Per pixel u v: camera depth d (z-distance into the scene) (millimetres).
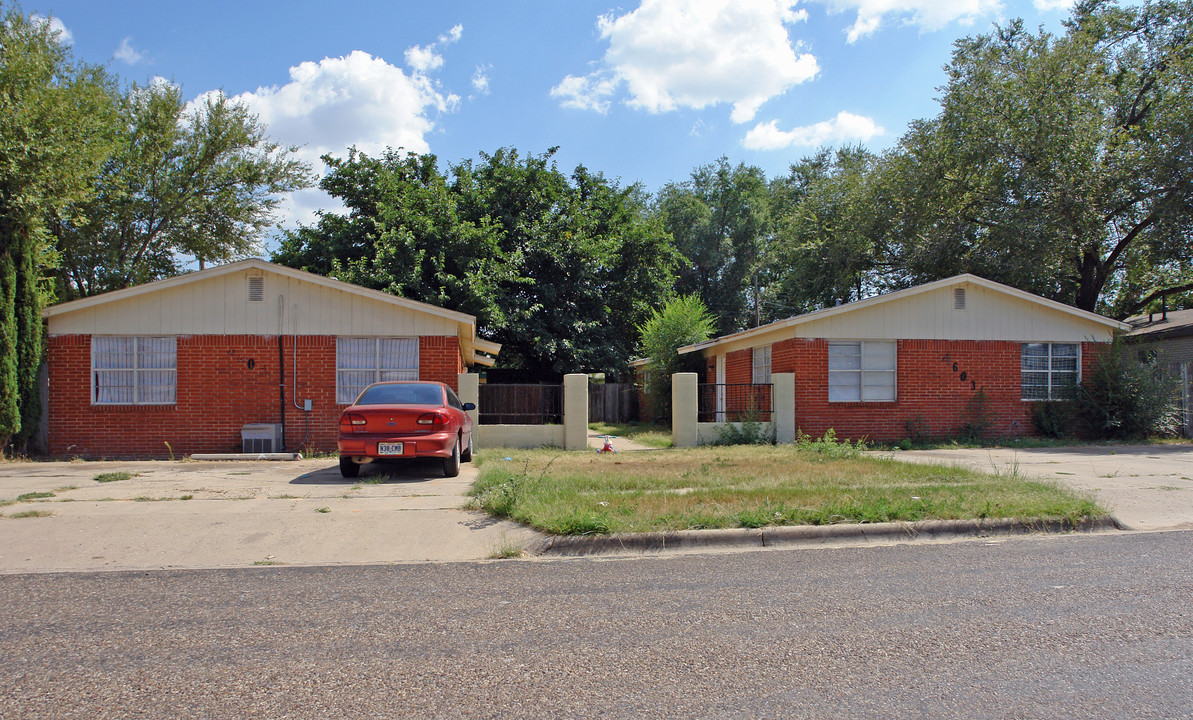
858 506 7754
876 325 17219
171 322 14898
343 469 10766
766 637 4426
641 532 7023
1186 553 6574
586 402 15977
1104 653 4133
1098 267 25359
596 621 4750
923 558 6465
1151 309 28875
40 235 15094
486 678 3818
